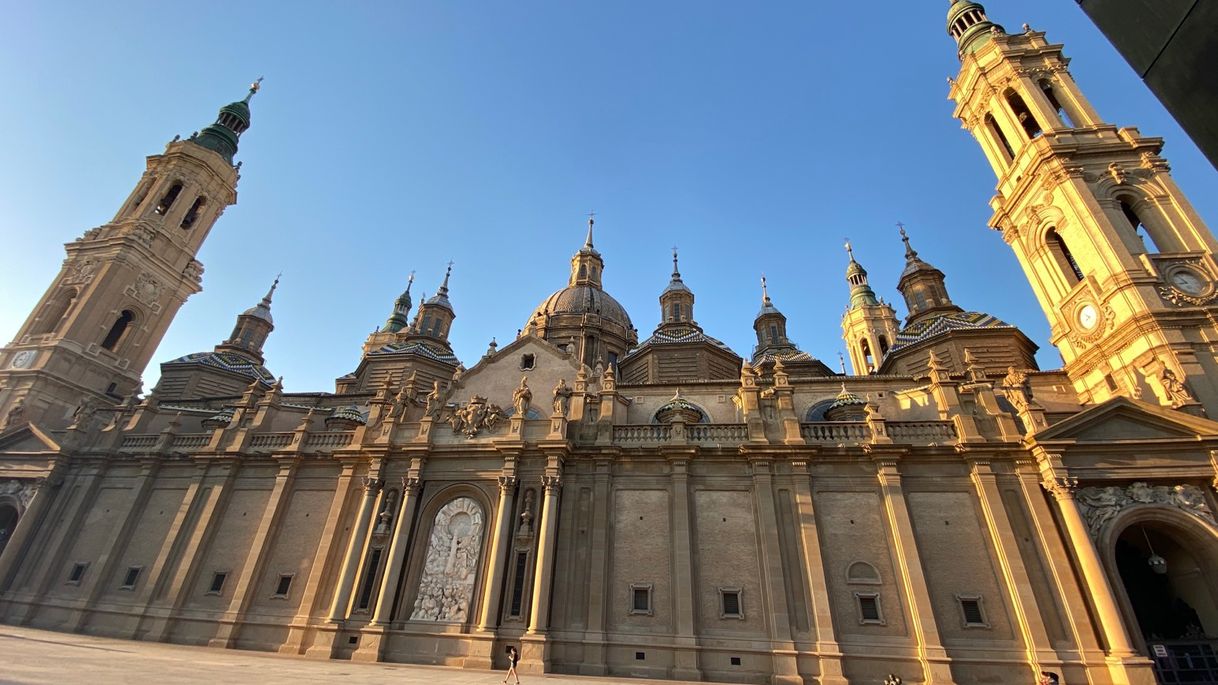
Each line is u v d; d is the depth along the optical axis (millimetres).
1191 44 2545
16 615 33656
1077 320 34188
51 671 14562
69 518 36812
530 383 37969
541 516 30328
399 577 30094
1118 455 26781
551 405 36625
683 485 30219
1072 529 25719
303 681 17547
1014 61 41844
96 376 44781
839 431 30984
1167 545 27484
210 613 31734
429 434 33844
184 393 47750
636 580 28469
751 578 27750
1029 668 24234
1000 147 41688
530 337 40094
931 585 26609
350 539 31906
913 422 30672
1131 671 22531
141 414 41375
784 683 24844
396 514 32188
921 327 43812
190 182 52500
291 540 33312
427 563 30656
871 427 30484
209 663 21297
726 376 46719
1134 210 35219
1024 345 39594
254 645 30094
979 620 25609
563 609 28031
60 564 35531
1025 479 27859
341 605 29594
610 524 30078
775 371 34219
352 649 28547
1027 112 41875
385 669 24094
